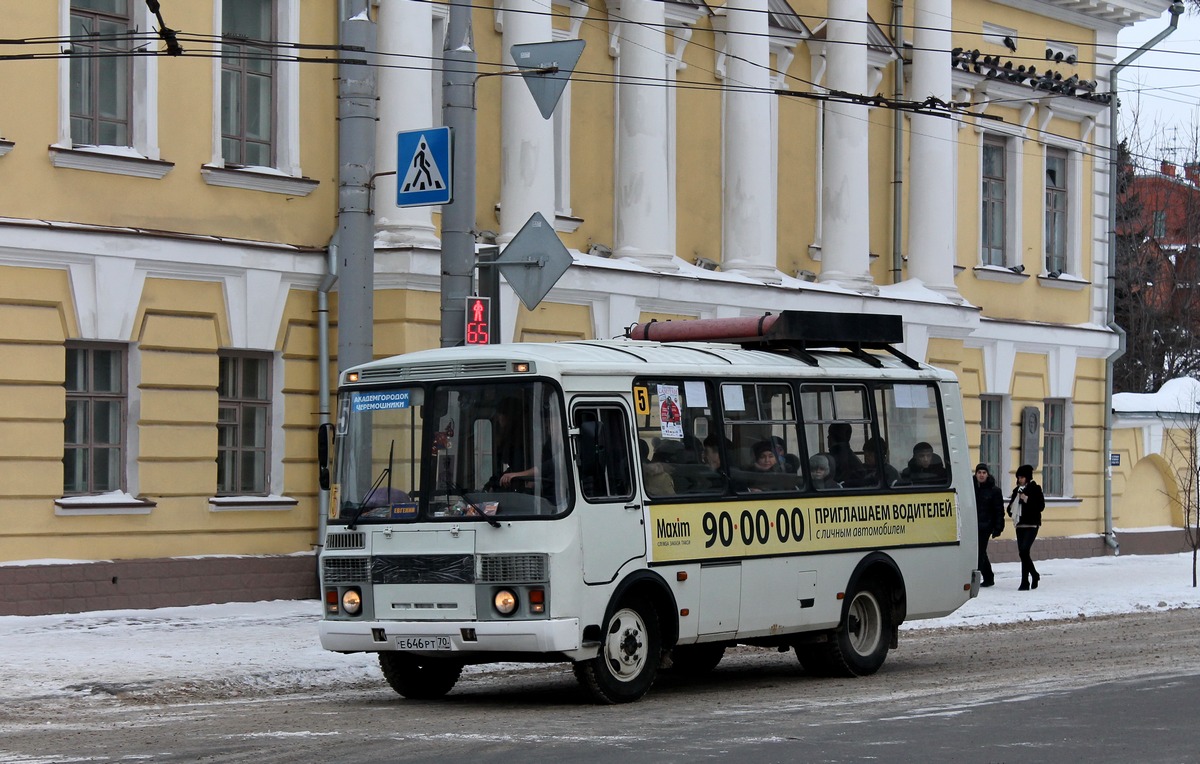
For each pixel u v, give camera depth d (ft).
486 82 85.15
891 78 110.52
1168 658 57.93
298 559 76.02
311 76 78.02
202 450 73.05
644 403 47.42
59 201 68.69
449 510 45.19
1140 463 128.67
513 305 82.43
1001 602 83.05
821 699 46.55
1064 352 122.31
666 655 47.60
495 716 42.86
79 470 69.62
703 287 91.86
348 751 36.14
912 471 56.95
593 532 44.98
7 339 66.54
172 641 59.41
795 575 51.52
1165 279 200.95
